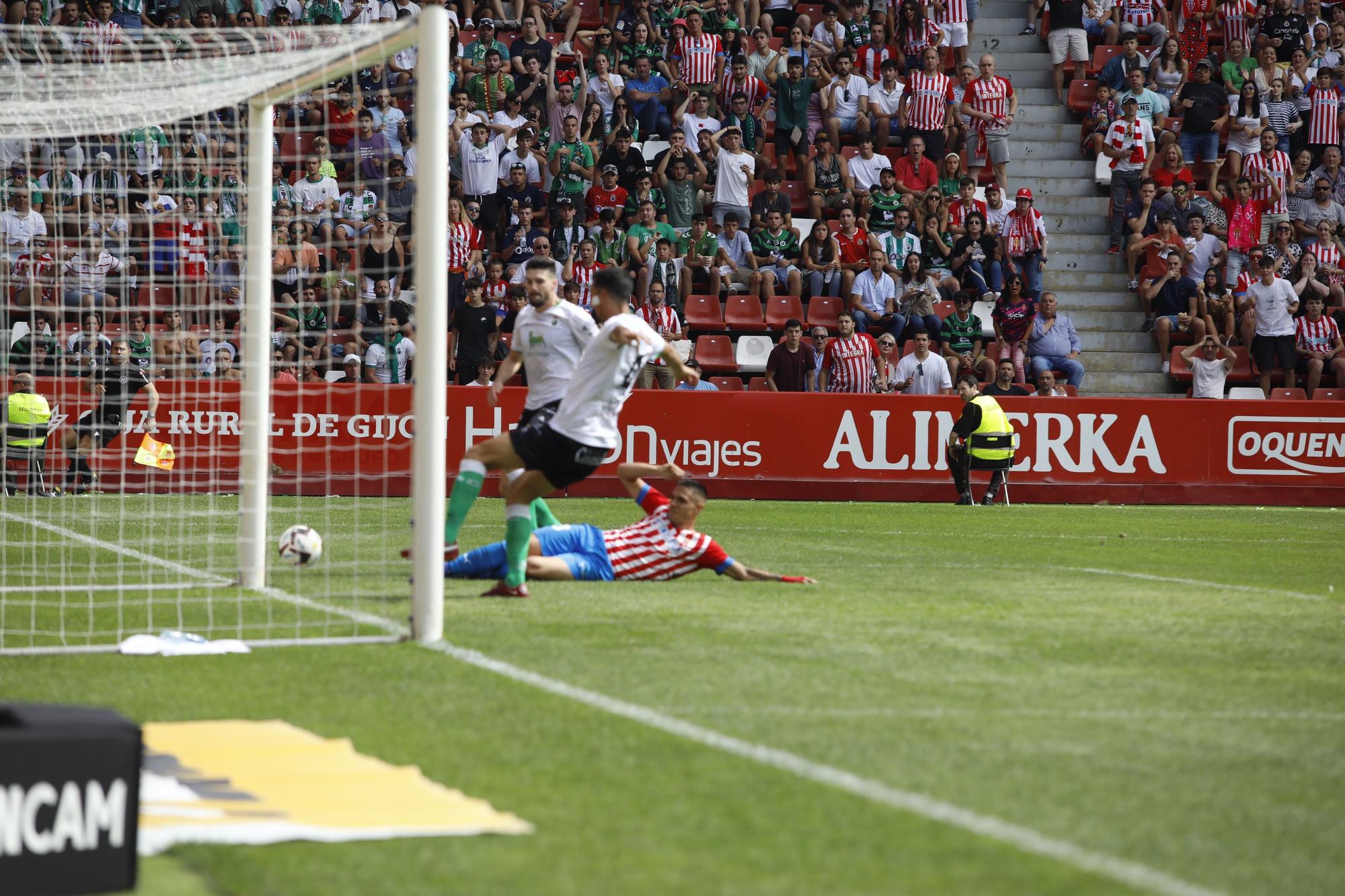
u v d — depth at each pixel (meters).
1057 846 13.67
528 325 31.80
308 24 77.50
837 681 21.48
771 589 32.09
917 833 13.99
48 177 64.56
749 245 76.81
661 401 63.22
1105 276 81.88
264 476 31.92
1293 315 78.38
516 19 84.44
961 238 77.50
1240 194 81.19
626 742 17.48
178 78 32.88
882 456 64.06
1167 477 65.25
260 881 12.41
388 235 66.94
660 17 84.38
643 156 80.62
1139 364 78.56
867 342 70.44
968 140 84.31
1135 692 21.22
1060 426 64.88
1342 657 24.62
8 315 62.62
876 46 85.62
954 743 17.70
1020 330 75.25
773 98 83.69
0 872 11.48
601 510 55.16
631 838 13.75
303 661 22.73
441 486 24.72
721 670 22.17
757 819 14.40
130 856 12.01
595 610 28.17
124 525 46.28
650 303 70.56
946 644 25.06
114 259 64.50
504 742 17.45
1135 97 85.12
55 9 72.56
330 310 65.62
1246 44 89.12
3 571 34.56
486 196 74.06
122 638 25.22
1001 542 45.50
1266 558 42.16
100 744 11.84
